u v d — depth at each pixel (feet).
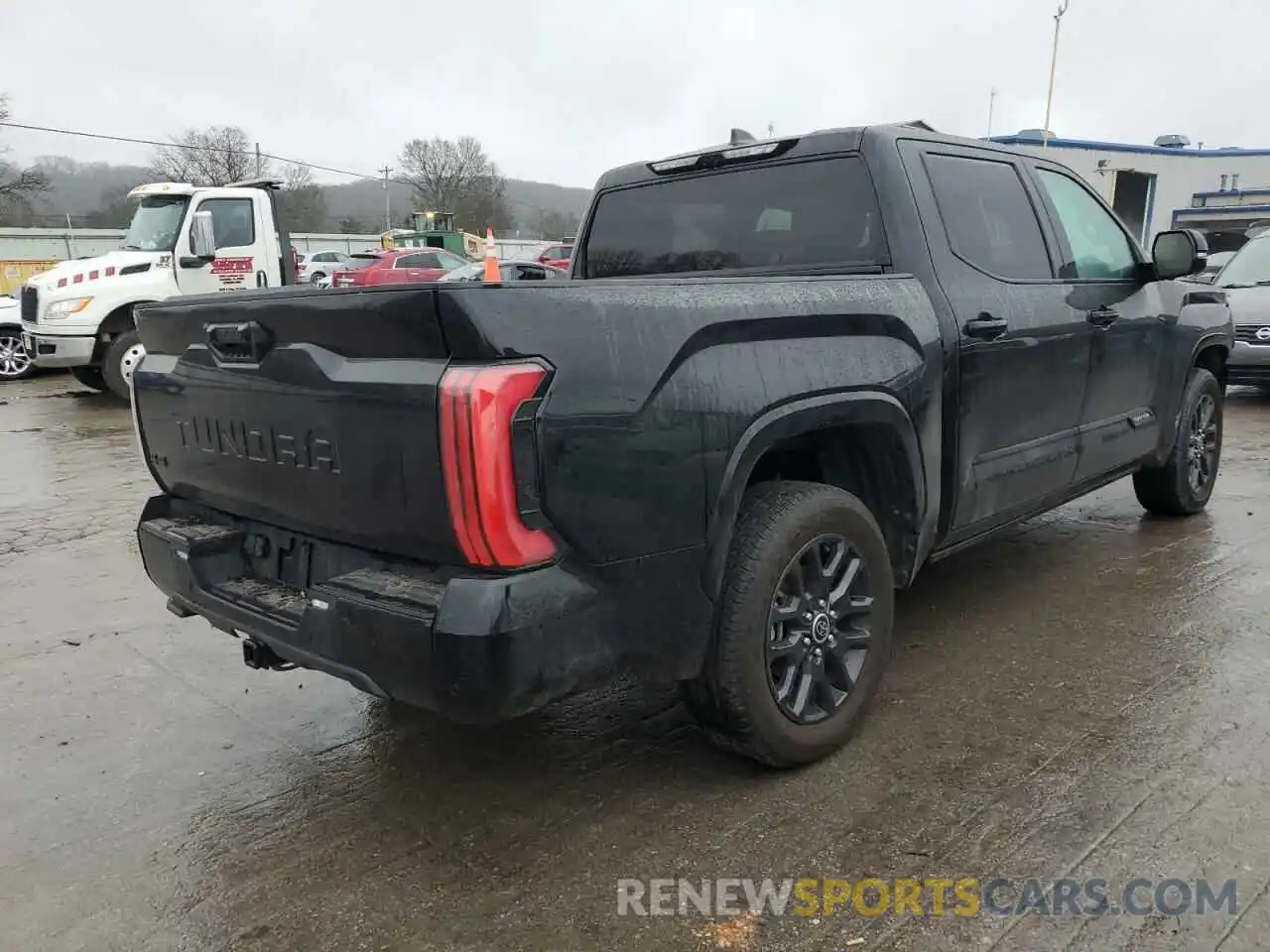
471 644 7.30
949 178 12.30
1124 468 16.24
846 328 10.07
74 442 31.40
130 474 26.45
